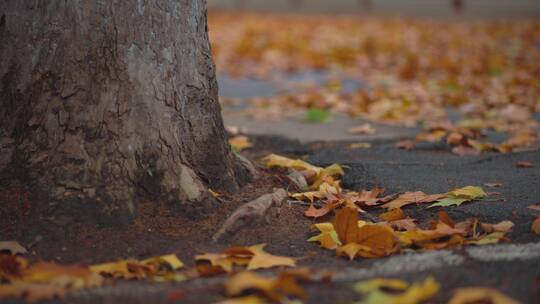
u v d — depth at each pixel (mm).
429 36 19781
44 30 4680
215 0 31469
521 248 4176
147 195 4629
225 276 3945
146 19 4707
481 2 31438
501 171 6113
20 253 4203
